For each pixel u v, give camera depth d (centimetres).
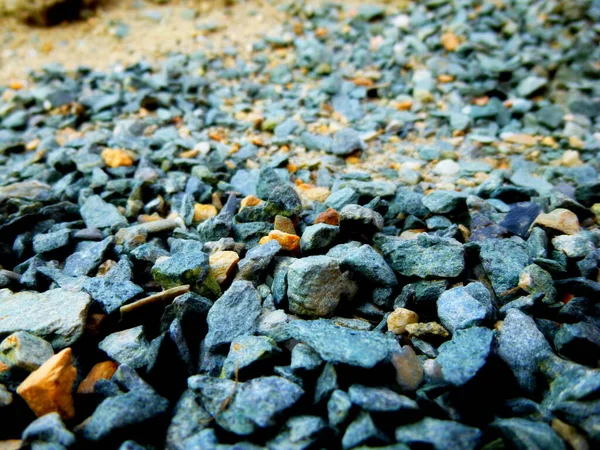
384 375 13
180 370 14
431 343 15
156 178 24
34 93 34
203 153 26
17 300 15
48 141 28
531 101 31
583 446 11
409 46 37
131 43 40
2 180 25
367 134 28
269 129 29
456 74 33
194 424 12
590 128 28
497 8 40
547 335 15
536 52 35
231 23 42
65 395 13
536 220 19
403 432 11
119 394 13
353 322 15
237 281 16
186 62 37
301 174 24
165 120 30
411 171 24
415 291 16
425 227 20
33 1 40
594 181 22
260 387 12
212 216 21
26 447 11
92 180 24
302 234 19
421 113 30
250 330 15
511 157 26
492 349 13
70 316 15
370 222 18
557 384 13
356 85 33
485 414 13
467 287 16
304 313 15
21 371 13
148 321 15
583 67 33
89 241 20
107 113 31
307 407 13
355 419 12
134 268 17
